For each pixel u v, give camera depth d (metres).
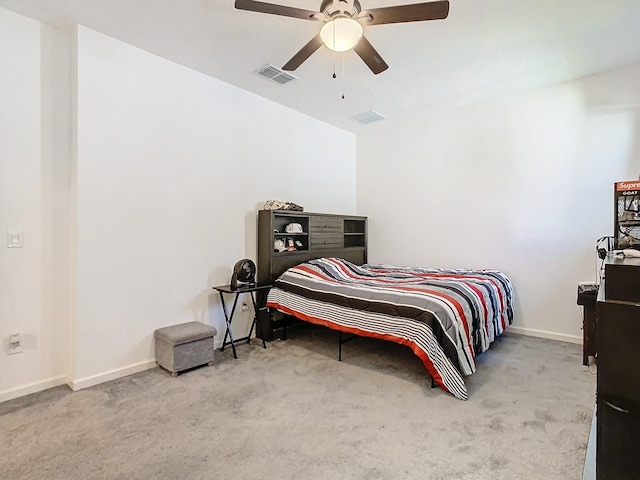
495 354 3.28
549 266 3.77
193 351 2.91
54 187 2.62
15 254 2.46
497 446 1.86
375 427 2.05
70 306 2.67
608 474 1.11
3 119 2.40
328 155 4.93
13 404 2.34
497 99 4.06
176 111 3.20
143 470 1.68
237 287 3.40
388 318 2.71
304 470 1.68
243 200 3.79
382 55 3.00
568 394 2.45
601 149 3.44
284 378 2.76
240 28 2.64
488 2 2.30
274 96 3.96
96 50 2.70
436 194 4.61
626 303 1.07
